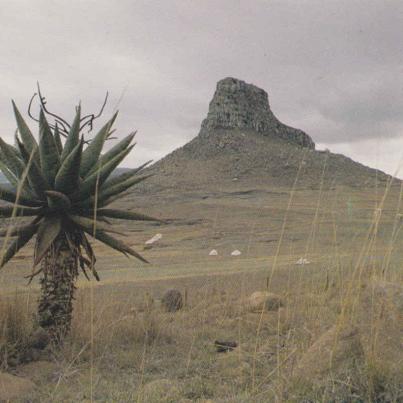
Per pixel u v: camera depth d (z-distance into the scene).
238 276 11.50
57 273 6.17
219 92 199.88
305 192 86.00
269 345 5.29
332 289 5.14
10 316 5.70
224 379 4.59
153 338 6.45
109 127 6.57
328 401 3.01
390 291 3.53
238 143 174.12
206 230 48.00
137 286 12.53
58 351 5.71
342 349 3.62
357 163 145.88
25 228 6.00
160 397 4.04
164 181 139.25
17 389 4.38
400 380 3.02
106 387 4.45
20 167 5.93
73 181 6.01
